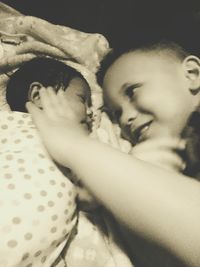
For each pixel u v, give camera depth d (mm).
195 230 684
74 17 1818
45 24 1329
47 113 963
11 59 1211
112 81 1081
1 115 983
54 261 803
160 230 702
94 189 768
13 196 768
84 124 1082
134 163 765
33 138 915
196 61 1073
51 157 872
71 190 844
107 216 881
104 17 1796
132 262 851
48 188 806
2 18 1386
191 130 993
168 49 1103
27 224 750
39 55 1276
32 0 1806
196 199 710
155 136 988
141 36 1198
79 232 871
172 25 1547
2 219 739
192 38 1297
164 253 721
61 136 857
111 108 1125
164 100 986
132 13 1734
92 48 1318
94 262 843
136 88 1027
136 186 730
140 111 1014
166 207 704
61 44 1289
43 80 1096
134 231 736
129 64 1069
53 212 786
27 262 746
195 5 1622
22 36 1312
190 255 687
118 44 1287
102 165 770
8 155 852
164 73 1030
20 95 1111
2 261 718
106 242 875
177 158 968
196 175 1032
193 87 1020
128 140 1097
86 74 1251
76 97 1081
